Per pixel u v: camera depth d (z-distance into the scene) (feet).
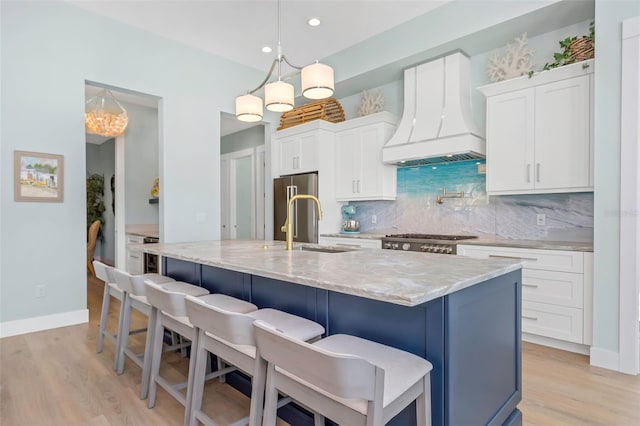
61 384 7.28
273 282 6.27
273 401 4.12
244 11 11.39
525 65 10.45
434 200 13.17
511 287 5.70
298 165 15.52
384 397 3.34
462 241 10.52
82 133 11.37
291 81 16.51
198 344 5.39
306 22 11.98
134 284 7.12
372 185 13.84
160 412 6.31
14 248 10.25
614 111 7.90
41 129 10.62
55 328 10.84
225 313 4.30
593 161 8.73
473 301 4.63
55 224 10.93
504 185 10.34
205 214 14.34
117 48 12.04
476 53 11.83
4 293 10.11
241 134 22.39
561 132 9.27
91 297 14.94
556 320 8.89
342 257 6.59
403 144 12.36
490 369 5.04
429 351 4.24
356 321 5.00
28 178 10.43
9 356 8.68
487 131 10.71
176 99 13.50
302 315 5.76
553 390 6.99
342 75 14.05
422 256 6.69
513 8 9.72
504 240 10.68
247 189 22.45
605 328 8.03
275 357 3.68
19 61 10.25
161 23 12.15
